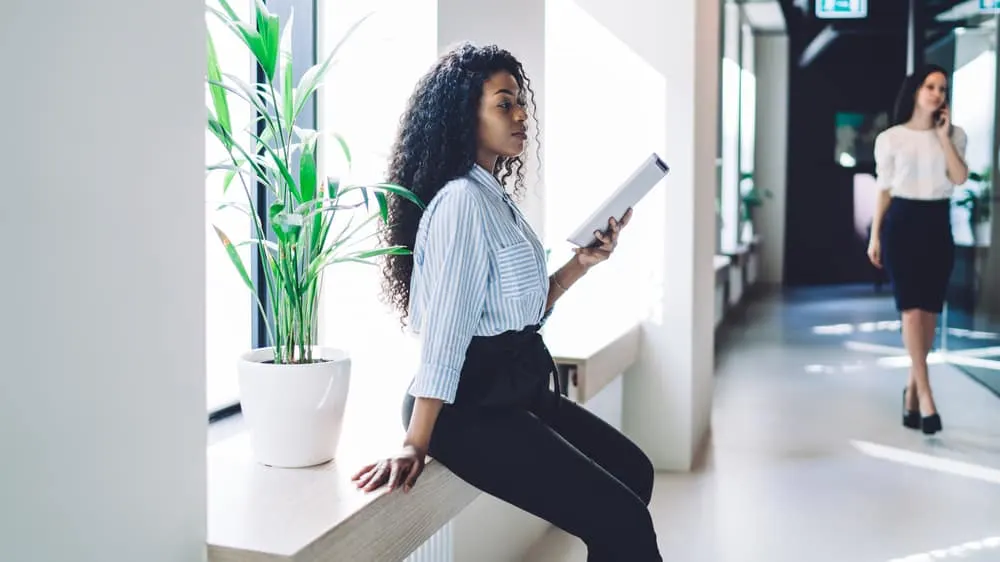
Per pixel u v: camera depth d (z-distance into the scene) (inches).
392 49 110.7
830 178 589.6
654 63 177.0
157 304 55.7
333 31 111.2
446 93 79.4
